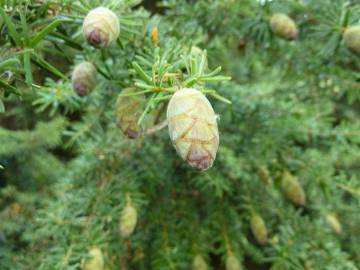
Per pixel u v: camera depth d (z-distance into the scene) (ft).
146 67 0.39
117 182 0.55
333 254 0.60
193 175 0.63
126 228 0.49
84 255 0.46
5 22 0.31
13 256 0.59
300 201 0.60
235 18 0.64
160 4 0.69
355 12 0.49
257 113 0.65
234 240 0.62
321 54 0.58
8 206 0.74
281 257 0.58
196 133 0.26
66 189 0.59
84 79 0.39
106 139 0.59
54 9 0.37
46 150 0.83
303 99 0.74
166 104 0.52
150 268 0.64
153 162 0.60
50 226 0.52
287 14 0.61
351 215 0.72
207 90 0.29
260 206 0.65
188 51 0.40
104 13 0.33
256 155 0.64
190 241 0.61
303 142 0.73
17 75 0.34
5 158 0.79
